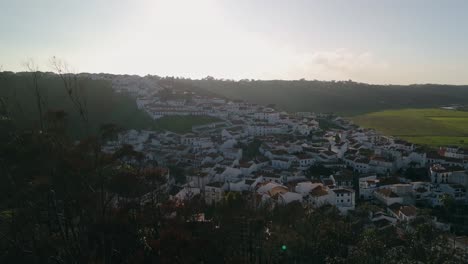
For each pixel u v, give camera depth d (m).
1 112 51.38
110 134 49.06
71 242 42.59
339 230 71.75
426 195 104.62
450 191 108.06
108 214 41.66
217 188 103.00
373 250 63.12
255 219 65.25
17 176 40.78
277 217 81.94
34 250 40.94
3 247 41.12
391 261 60.38
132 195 44.25
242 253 52.75
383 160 133.38
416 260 61.41
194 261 34.75
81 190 42.72
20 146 41.19
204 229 45.03
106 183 44.12
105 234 39.75
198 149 158.00
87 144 45.22
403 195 105.31
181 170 127.62
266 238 65.88
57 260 41.03
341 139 177.12
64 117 48.72
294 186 109.62
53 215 44.12
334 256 66.25
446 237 71.25
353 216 91.25
